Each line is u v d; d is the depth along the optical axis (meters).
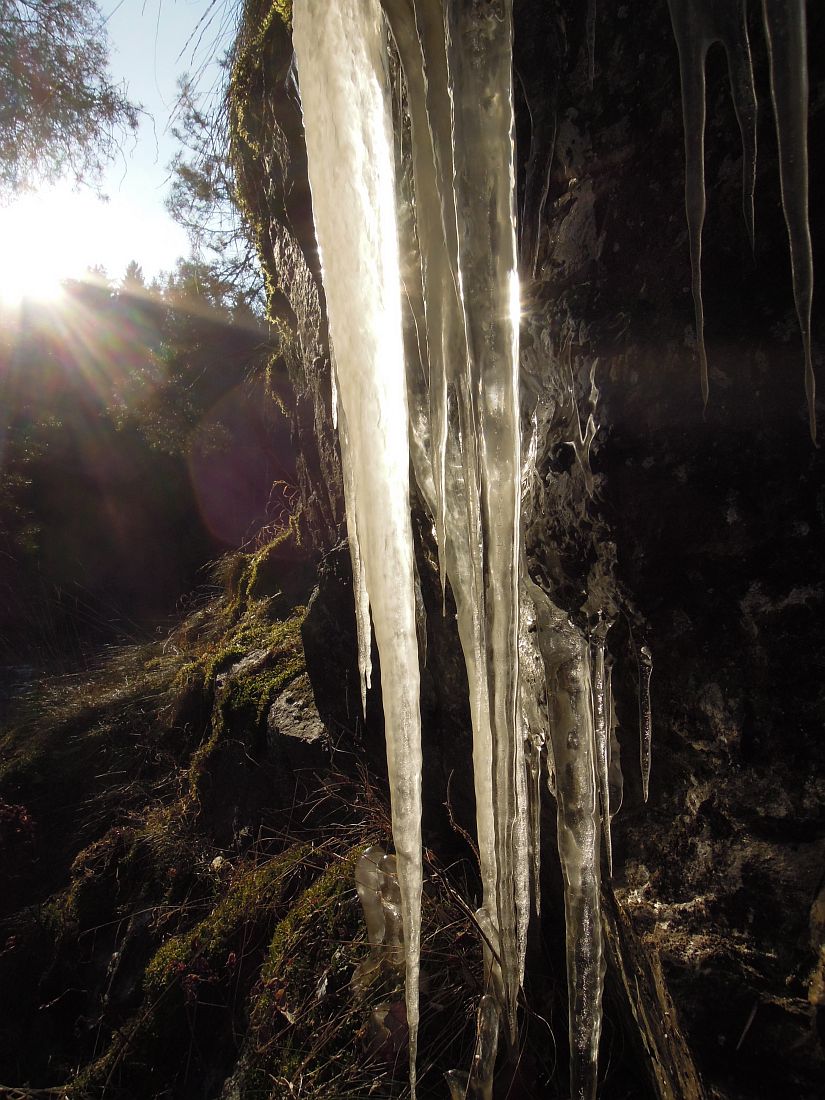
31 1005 2.29
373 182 0.61
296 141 2.05
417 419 0.98
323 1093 1.25
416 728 0.67
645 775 0.82
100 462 6.38
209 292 5.09
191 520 6.27
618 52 0.80
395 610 0.65
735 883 0.77
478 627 0.74
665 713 0.82
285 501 4.01
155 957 1.95
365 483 0.65
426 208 0.71
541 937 1.16
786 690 0.71
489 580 0.67
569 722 0.87
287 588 3.05
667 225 0.76
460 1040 1.21
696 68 0.59
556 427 0.88
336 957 1.46
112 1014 1.99
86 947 2.29
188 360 5.98
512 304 0.64
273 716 2.22
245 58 2.23
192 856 2.30
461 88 0.62
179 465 6.28
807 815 0.72
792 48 0.51
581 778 0.86
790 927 0.72
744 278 0.69
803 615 0.69
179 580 5.91
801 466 0.67
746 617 0.73
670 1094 0.84
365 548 0.66
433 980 1.29
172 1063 1.71
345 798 1.87
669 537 0.76
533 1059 1.07
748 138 0.58
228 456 5.91
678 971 0.77
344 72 0.60
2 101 3.84
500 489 0.65
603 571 0.83
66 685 4.23
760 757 0.74
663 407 0.76
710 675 0.77
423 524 1.29
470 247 0.63
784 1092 0.69
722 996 0.75
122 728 3.28
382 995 1.33
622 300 0.81
